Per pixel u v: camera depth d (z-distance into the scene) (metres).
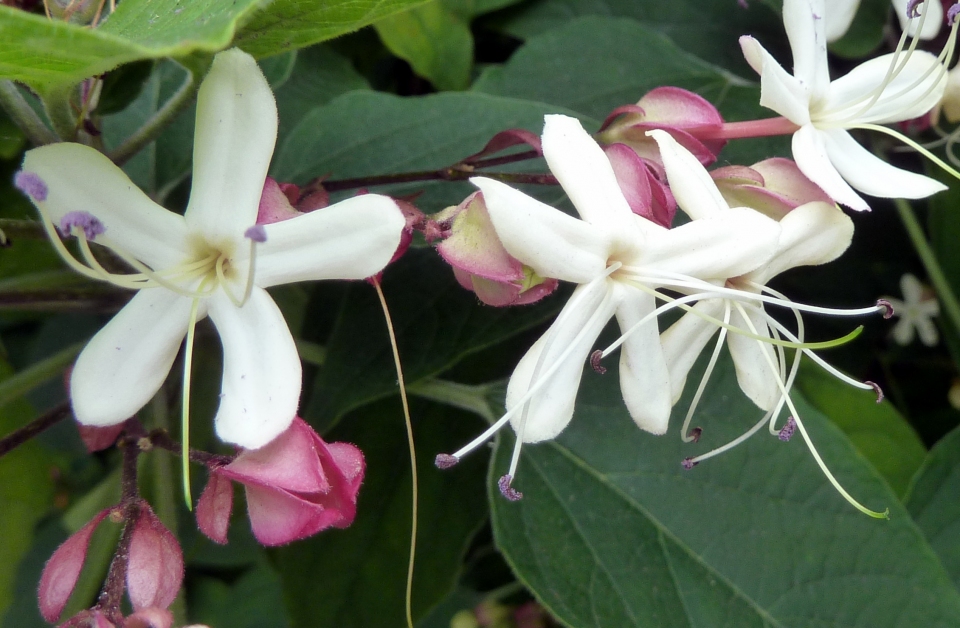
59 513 0.26
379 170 0.19
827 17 0.18
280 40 0.15
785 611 0.18
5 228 0.17
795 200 0.17
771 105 0.17
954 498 0.19
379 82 0.22
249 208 0.15
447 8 0.21
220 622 0.29
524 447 0.19
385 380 0.18
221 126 0.15
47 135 0.17
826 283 0.21
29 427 0.17
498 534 0.18
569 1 0.22
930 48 0.20
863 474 0.18
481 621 0.26
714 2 0.22
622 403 0.19
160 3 0.15
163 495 0.19
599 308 0.16
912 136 0.20
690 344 0.17
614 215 0.16
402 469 0.20
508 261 0.16
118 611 0.15
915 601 0.18
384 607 0.20
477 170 0.17
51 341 0.23
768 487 0.18
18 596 0.26
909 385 0.22
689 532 0.18
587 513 0.18
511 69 0.21
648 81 0.21
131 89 0.19
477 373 0.20
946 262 0.20
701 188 0.16
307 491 0.15
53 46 0.14
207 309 0.15
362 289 0.19
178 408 0.21
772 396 0.17
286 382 0.15
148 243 0.15
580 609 0.18
